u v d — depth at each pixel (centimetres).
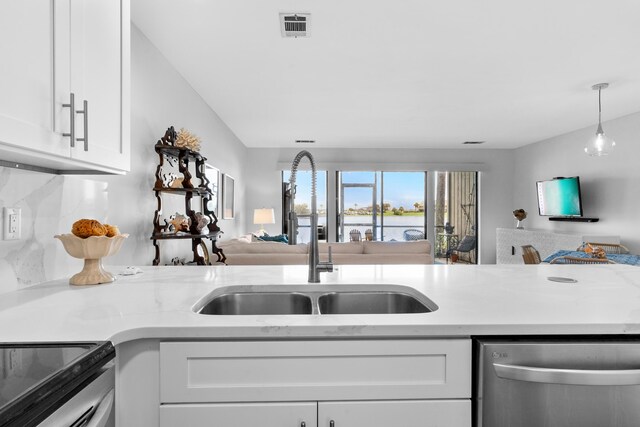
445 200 799
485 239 731
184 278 151
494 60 303
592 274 163
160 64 281
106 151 123
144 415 90
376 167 717
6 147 87
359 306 142
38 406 55
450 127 546
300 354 91
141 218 246
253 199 709
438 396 92
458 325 92
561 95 392
